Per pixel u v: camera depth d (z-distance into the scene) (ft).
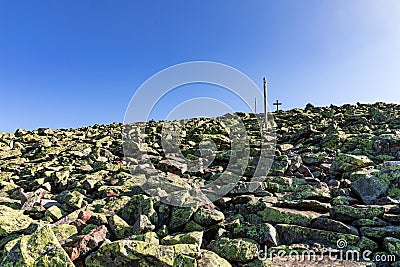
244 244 25.14
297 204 31.40
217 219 28.84
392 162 39.55
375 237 25.41
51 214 32.83
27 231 28.63
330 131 66.18
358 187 33.53
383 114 77.66
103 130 107.65
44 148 76.48
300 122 90.17
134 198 32.37
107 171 50.62
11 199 40.24
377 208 28.07
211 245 26.40
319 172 43.42
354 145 52.26
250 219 30.73
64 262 22.45
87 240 25.05
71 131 109.60
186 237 26.53
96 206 34.58
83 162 57.98
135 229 27.84
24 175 54.60
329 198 33.71
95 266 23.30
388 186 32.83
